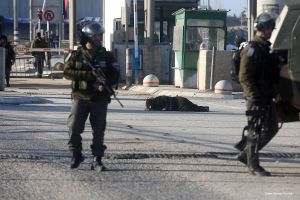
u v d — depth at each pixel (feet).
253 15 218.79
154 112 149.69
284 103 77.66
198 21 228.43
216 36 230.48
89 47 76.02
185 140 106.22
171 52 255.70
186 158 89.30
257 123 74.49
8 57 233.55
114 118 135.13
